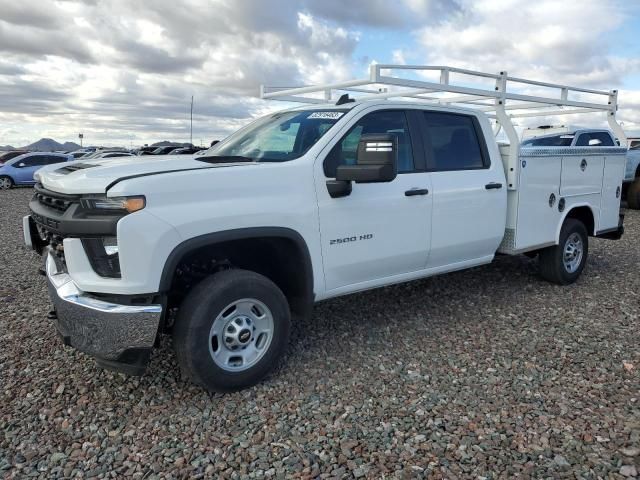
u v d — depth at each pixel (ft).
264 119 15.55
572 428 10.06
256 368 11.55
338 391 11.55
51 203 11.23
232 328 11.28
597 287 19.56
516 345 14.07
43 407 10.87
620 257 24.85
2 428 10.12
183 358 10.77
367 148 11.55
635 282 20.18
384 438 9.77
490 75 16.34
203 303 10.65
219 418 10.46
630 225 34.73
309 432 9.98
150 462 9.11
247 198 11.25
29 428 10.12
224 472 8.84
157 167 11.00
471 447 9.48
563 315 16.40
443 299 18.01
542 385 11.81
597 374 12.35
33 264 24.25
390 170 11.47
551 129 43.01
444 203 15.03
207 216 10.59
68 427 10.14
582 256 20.11
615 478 8.62
